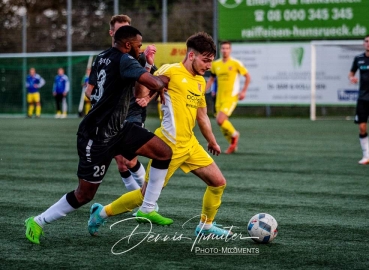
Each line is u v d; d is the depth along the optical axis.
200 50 10.34
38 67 55.69
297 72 48.50
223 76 25.28
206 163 10.56
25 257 9.38
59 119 49.16
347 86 47.62
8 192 15.43
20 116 54.78
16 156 23.28
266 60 49.06
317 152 25.06
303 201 14.43
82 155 9.84
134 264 9.00
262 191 15.80
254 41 49.38
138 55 9.98
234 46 49.56
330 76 47.84
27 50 56.16
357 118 21.64
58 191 15.62
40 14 58.81
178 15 50.66
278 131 35.84
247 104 49.69
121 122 9.86
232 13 49.34
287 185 16.78
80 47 54.56
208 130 10.82
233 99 25.22
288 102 48.88
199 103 10.62
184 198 14.70
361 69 21.61
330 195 15.27
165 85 10.30
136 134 10.09
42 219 10.10
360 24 47.88
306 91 48.47
